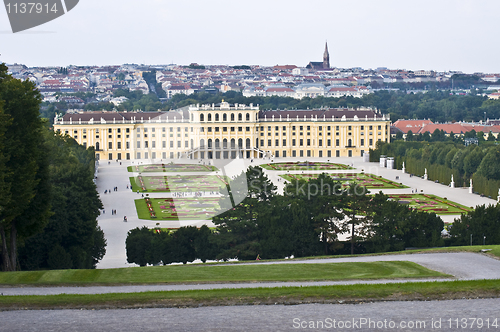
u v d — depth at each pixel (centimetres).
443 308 7488
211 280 9731
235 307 7594
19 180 12938
